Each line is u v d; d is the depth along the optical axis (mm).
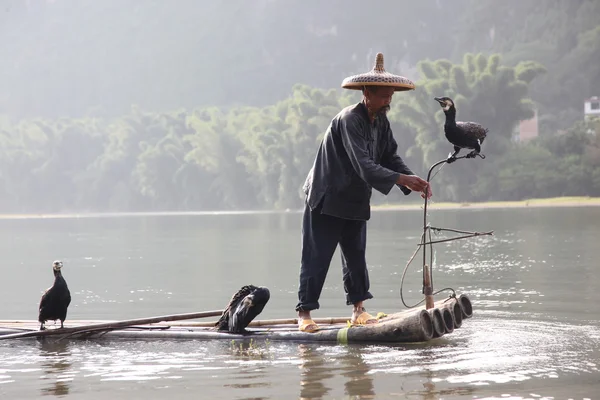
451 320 11289
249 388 8883
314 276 11734
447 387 8641
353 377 9227
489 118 139500
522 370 9328
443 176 136250
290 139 157750
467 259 28078
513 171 135000
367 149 11320
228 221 94688
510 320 13266
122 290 20625
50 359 10750
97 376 9656
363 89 11352
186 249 40062
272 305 16781
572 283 19172
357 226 11859
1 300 19125
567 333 11852
